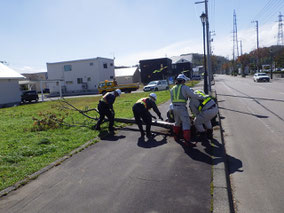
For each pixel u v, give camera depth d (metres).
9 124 10.39
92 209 3.10
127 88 31.66
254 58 84.44
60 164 4.81
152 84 31.48
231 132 7.00
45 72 63.25
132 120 8.34
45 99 36.19
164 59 52.75
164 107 12.54
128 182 3.82
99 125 7.65
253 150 5.27
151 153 5.18
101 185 3.77
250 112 9.95
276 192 3.43
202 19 14.07
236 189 3.62
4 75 25.61
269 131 6.70
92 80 46.38
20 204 3.32
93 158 5.07
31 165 4.73
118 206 3.13
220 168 4.12
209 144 5.55
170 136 6.53
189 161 4.56
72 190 3.65
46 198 3.45
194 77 61.06
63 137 6.88
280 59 58.69
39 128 8.44
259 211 3.01
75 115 11.98
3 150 5.85
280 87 22.17
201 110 5.64
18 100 27.78
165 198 3.25
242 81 41.00
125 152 5.36
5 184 3.90
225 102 13.95
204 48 14.13
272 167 4.29
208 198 3.19
